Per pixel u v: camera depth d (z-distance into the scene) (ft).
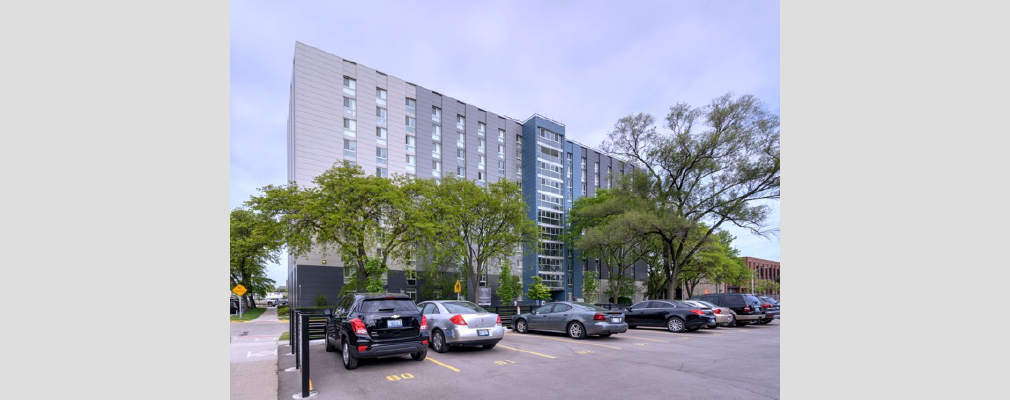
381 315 29.60
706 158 97.19
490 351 37.78
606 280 195.93
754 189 93.30
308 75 125.39
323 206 88.94
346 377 27.37
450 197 107.14
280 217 93.91
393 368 30.07
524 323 54.08
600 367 30.48
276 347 41.45
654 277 162.81
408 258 104.01
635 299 210.38
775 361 33.17
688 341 46.68
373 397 22.81
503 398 22.44
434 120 152.87
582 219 166.71
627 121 105.19
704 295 74.49
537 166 176.96
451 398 22.52
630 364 31.71
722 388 24.35
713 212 98.27
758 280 251.60
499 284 144.66
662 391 23.72
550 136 184.85
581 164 200.03
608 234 104.06
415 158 145.79
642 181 102.78
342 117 130.52
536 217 173.37
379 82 140.05
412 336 30.50
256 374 27.48
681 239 98.43
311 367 30.53
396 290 134.41
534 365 31.17
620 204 105.70
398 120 142.61
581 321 47.85
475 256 126.82
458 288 98.99
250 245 129.18
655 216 92.43
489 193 115.24
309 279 120.57
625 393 23.31
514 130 180.75
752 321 76.02
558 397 22.58
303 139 122.62
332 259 124.26
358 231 90.27
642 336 51.96
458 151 157.89
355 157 131.64
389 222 99.55
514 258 167.53
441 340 36.55
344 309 32.35
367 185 92.02
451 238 101.96
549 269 175.42
